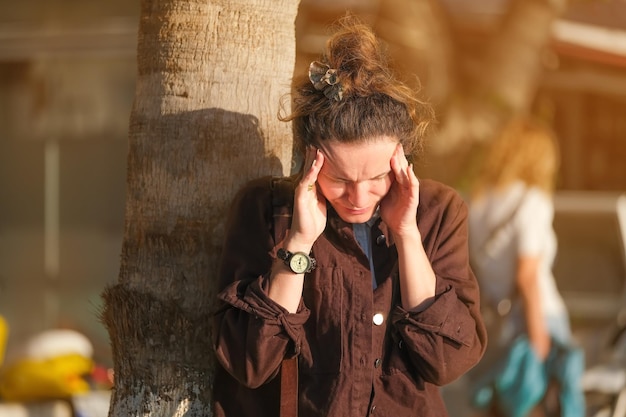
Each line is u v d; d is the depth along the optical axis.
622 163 25.78
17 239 31.59
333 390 5.34
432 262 5.58
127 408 6.11
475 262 12.41
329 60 5.24
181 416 6.04
